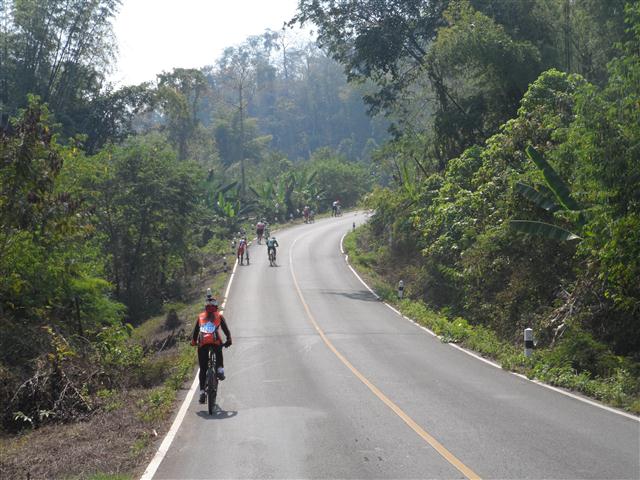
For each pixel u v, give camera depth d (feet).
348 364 53.42
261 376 48.96
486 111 119.14
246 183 290.76
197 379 49.34
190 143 279.28
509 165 77.10
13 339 46.68
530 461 26.73
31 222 48.03
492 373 49.11
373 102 140.15
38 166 47.62
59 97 172.96
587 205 56.90
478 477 24.82
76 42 171.32
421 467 26.22
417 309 85.56
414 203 124.26
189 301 115.96
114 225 122.62
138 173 122.01
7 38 165.48
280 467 26.63
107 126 193.26
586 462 26.48
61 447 32.12
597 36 109.09
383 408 37.32
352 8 131.54
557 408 37.01
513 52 104.42
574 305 56.18
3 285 51.70
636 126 44.11
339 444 29.91
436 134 128.77
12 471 28.30
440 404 38.27
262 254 157.58
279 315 85.40
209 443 30.71
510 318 66.64
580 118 47.44
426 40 134.72
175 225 127.24
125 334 62.90
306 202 250.98
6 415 40.91
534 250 67.87
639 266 46.37
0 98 165.07
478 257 73.97
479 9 118.11
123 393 45.21
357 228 197.06
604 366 46.01
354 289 110.73
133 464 28.14
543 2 115.55
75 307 62.44
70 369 45.47
